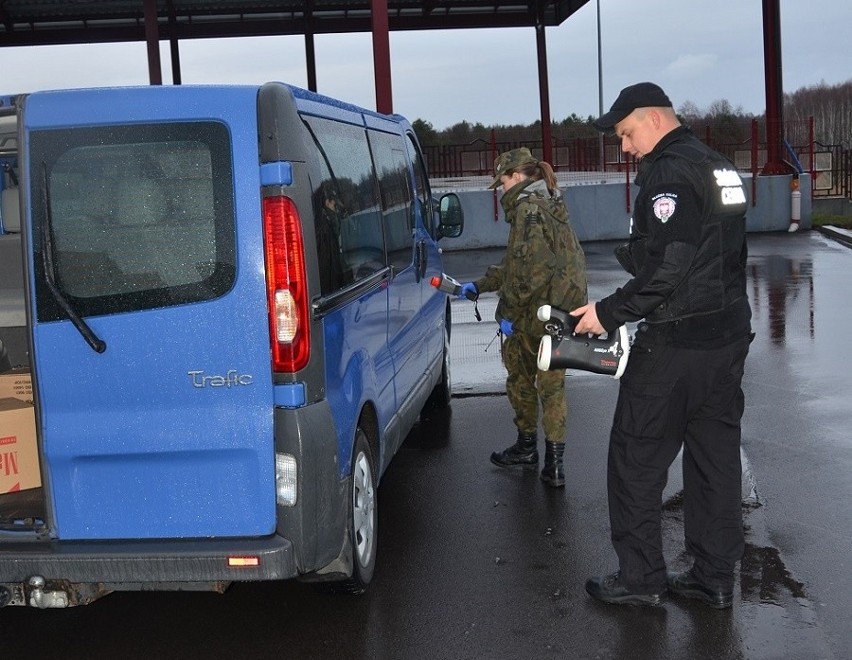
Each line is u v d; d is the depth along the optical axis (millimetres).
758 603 3996
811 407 7051
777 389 7609
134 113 3359
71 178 3379
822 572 4266
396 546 4762
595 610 3996
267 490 3410
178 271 3375
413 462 6195
